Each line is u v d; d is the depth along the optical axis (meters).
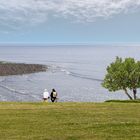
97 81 195.50
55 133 25.75
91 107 41.00
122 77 86.00
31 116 33.31
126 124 28.67
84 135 25.06
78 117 32.81
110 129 26.91
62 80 199.50
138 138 24.16
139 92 146.75
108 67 88.69
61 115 34.03
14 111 36.75
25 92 143.75
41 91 149.12
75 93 145.12
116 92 147.62
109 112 36.28
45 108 39.78
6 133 25.89
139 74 85.19
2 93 139.50
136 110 37.94
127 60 87.38
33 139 24.05
